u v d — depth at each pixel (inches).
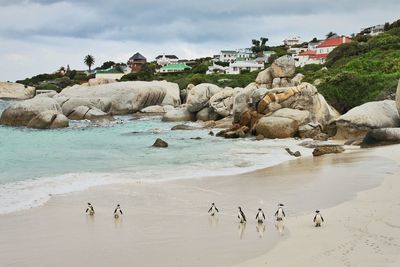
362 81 2269.9
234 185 1001.5
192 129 2245.3
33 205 833.5
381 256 527.2
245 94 2023.9
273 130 1815.9
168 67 6486.2
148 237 654.5
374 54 3334.2
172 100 3678.6
